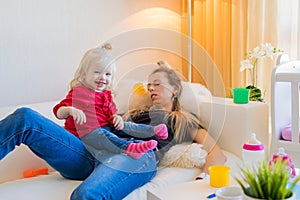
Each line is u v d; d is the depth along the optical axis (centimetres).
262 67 243
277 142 194
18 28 229
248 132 191
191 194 125
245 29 251
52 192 154
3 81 228
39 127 158
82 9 254
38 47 238
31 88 238
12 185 163
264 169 97
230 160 185
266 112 199
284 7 234
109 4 267
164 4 296
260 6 241
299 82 184
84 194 139
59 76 249
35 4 234
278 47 237
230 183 134
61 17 246
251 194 96
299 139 189
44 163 191
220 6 263
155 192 127
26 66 235
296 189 117
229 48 262
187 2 291
